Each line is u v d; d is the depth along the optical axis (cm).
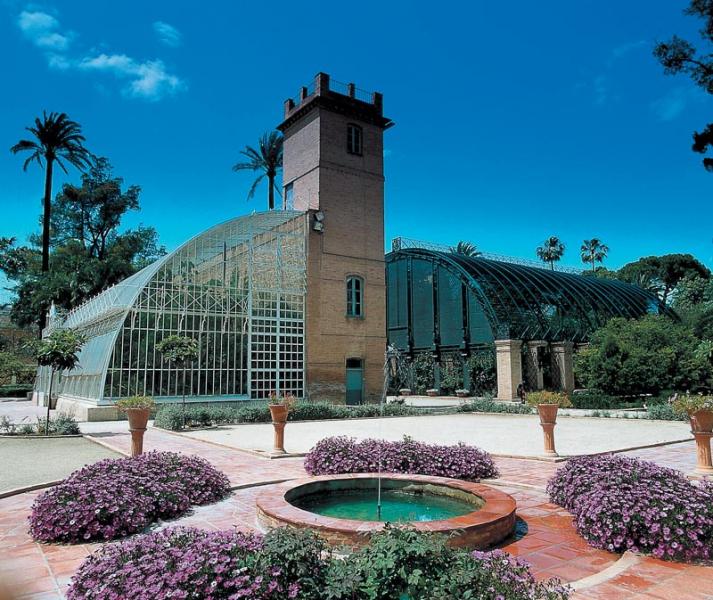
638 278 7562
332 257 3294
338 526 657
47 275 4753
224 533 550
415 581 423
